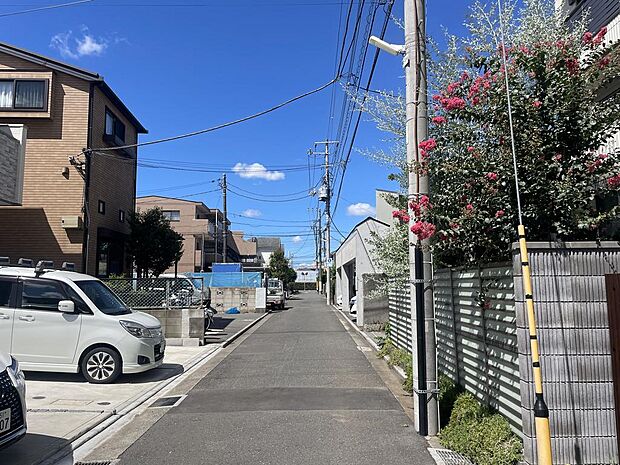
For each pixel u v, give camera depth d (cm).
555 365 459
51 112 1923
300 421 672
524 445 464
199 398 826
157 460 538
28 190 1916
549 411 455
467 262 618
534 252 468
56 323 937
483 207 523
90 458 550
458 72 705
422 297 612
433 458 529
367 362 1166
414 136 616
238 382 952
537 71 506
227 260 6562
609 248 470
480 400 621
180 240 2519
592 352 462
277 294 3631
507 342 527
